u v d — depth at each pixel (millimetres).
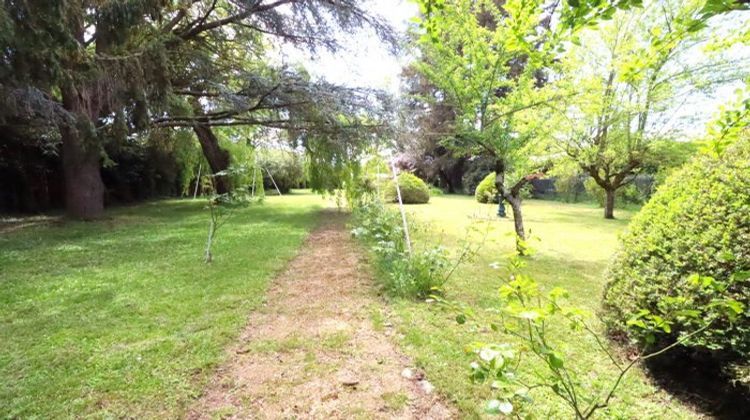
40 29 4719
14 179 9734
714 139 1732
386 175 9242
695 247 1960
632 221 2670
